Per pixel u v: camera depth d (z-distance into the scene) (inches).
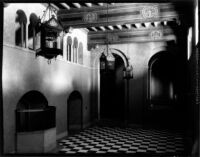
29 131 333.4
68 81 494.6
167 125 561.3
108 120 630.5
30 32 398.9
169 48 558.6
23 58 348.8
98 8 442.0
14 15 331.0
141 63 583.8
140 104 583.2
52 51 326.6
